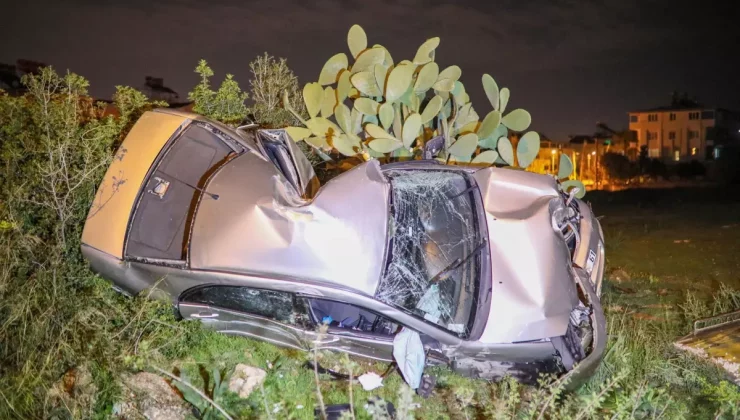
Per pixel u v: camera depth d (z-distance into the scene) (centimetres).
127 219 496
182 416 418
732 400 435
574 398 445
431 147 593
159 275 471
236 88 784
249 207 458
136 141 541
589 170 5016
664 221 1559
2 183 514
